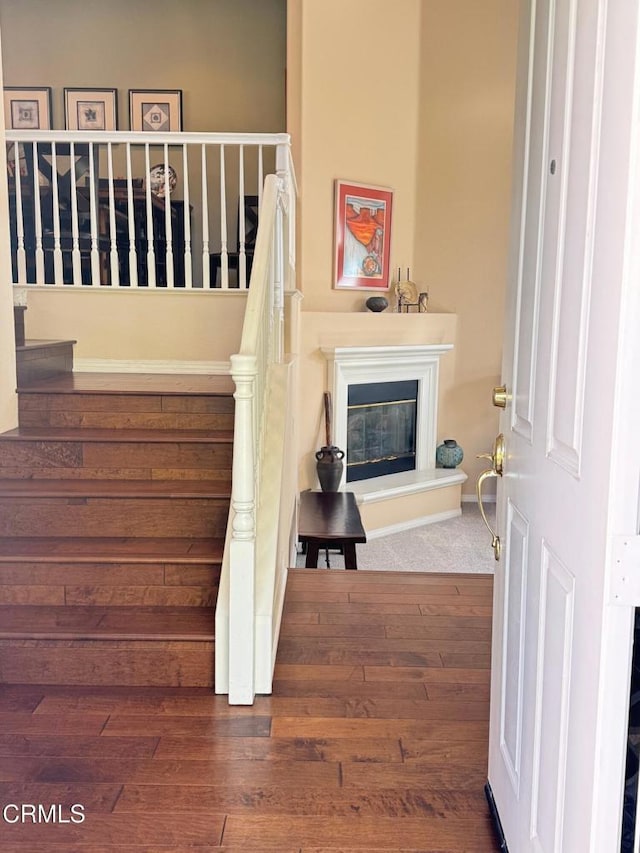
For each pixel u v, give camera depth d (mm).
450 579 3436
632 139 931
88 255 5320
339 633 2791
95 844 1644
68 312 4258
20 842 1646
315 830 1697
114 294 4250
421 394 6949
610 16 1012
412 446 7043
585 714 1074
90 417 3217
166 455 2969
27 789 1831
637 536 990
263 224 3029
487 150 6883
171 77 6332
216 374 4184
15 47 6250
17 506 2766
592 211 1082
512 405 1646
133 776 1888
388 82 6457
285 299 4219
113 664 2361
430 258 6984
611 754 1030
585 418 1096
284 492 3123
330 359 6074
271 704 2262
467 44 6676
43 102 6293
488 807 1785
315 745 2041
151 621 2441
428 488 6621
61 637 2338
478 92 6777
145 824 1709
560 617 1215
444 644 2707
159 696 2305
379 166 6539
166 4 6273
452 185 6895
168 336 4281
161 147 6273
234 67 6344
